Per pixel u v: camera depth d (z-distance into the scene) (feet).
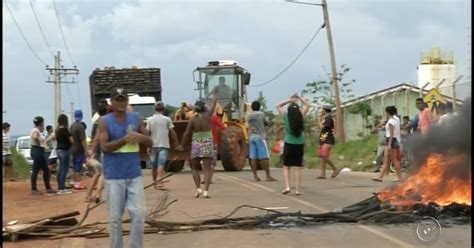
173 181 59.11
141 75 103.24
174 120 71.97
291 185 53.01
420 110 53.26
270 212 35.91
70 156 54.49
